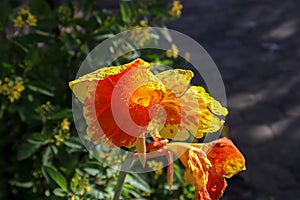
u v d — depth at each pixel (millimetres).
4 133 3086
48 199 2619
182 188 3053
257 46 6926
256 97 5824
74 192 2613
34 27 3158
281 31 7340
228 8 7949
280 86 6062
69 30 3791
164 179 3031
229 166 1940
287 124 5355
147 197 2986
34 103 2900
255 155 4848
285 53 6773
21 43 3100
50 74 3168
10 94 2846
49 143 2814
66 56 3186
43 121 2865
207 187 1943
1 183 2898
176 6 3607
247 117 5445
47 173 2670
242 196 4301
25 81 2953
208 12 7793
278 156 4844
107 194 2662
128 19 3307
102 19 3355
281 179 4539
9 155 3078
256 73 6309
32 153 2758
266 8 8008
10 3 3467
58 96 3150
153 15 3596
